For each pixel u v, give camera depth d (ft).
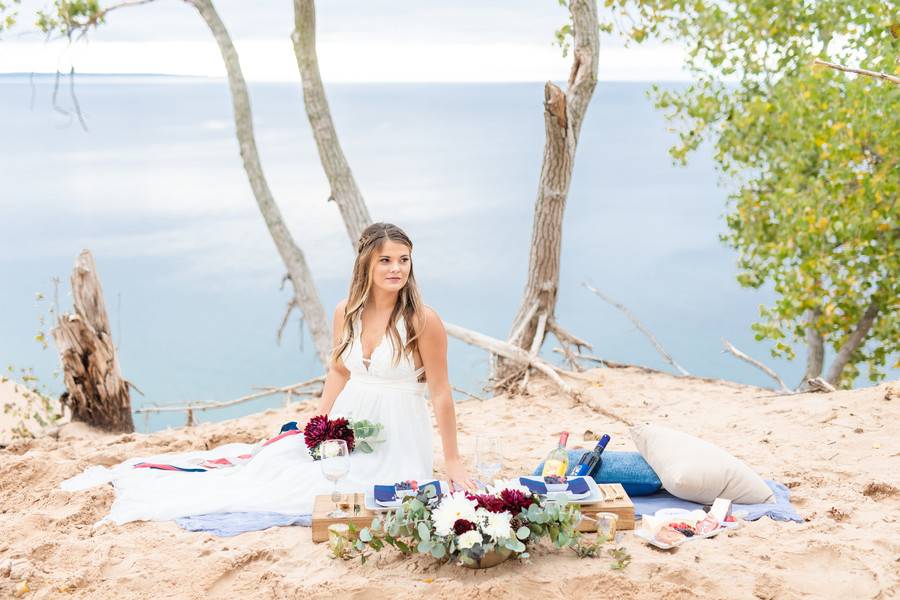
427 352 16.39
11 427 26.30
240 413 81.05
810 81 40.14
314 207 290.35
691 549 13.65
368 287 16.48
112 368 27.27
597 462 16.46
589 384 27.84
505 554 13.03
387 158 515.91
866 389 23.41
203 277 166.71
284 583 12.84
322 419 16.46
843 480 17.28
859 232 38.32
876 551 13.38
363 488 15.72
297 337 120.26
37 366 75.10
